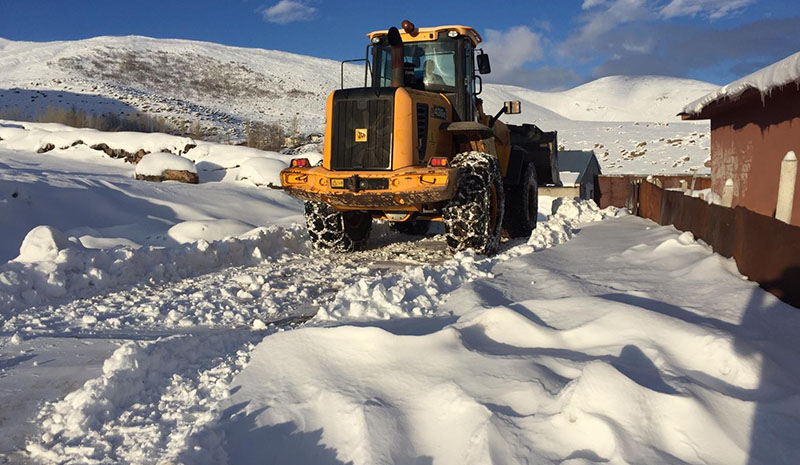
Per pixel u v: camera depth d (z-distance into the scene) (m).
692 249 5.06
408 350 2.98
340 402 2.59
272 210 11.31
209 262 6.60
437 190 6.22
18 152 14.51
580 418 2.18
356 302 3.98
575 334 3.06
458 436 2.31
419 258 7.35
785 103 5.88
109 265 5.77
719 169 8.46
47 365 3.44
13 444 2.50
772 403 2.29
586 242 6.45
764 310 3.43
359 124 6.61
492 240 6.98
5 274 4.95
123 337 4.00
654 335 2.89
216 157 14.30
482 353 2.89
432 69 7.65
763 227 3.85
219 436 2.44
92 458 2.37
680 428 2.14
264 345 3.30
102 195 9.58
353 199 6.55
